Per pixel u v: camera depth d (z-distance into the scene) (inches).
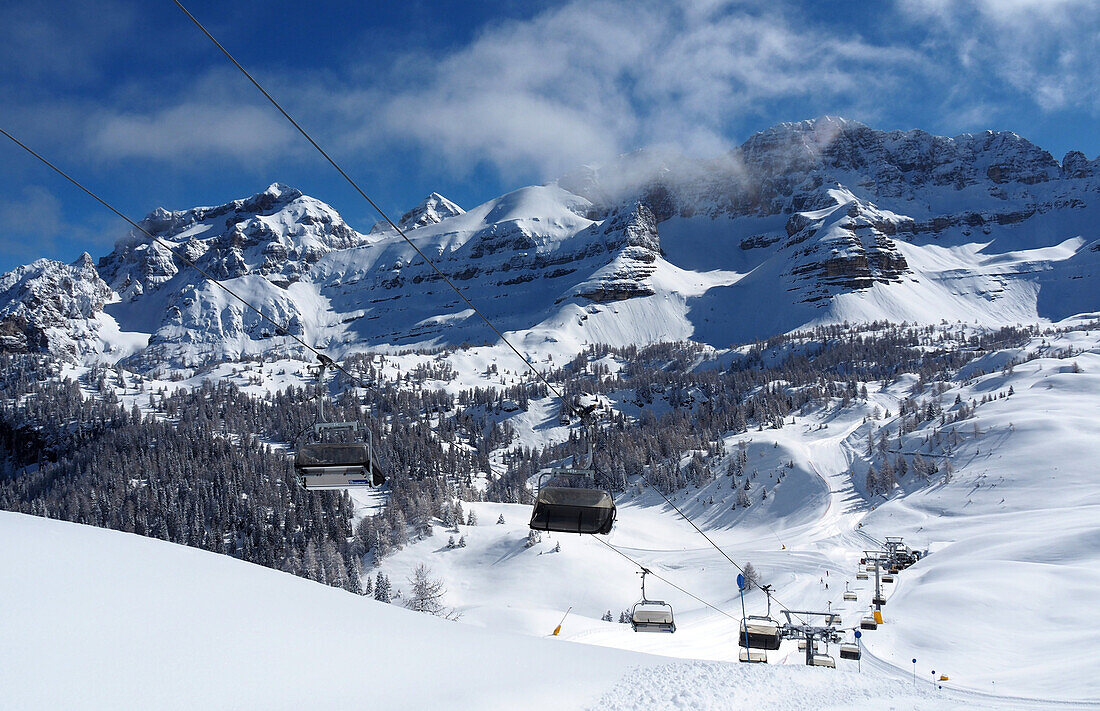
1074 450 6353.3
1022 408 7721.5
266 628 563.8
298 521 6870.1
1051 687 1445.6
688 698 629.3
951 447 7288.4
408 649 614.5
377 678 530.0
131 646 471.8
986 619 2596.0
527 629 4119.1
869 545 5782.5
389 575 5812.0
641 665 746.2
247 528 6747.1
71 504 7573.8
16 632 446.6
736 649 2741.1
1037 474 6146.7
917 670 2085.4
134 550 672.4
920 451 7490.2
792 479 7613.2
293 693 474.6
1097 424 6894.7
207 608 568.1
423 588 4534.9
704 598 5196.9
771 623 1674.5
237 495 7440.9
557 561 5787.4
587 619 4375.0
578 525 748.6
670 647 2812.5
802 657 2267.5
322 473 683.4
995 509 5826.8
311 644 560.7
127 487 7864.2
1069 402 7751.0
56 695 395.2
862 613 2997.0
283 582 730.2
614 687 633.6
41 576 537.0
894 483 7047.2
